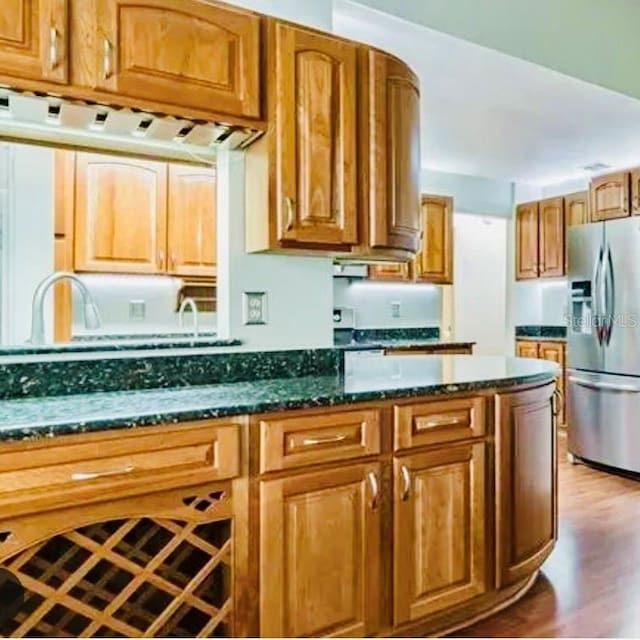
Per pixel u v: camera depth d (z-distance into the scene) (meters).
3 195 2.48
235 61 1.96
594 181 4.86
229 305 2.29
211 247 3.18
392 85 2.31
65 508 1.44
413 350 5.10
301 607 1.77
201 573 1.67
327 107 2.13
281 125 2.05
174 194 3.09
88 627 1.60
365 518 1.89
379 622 1.92
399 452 1.96
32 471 1.40
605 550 2.83
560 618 2.22
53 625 1.69
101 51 1.72
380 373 2.42
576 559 2.73
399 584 1.96
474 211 5.86
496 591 2.22
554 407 2.61
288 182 2.07
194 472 1.60
